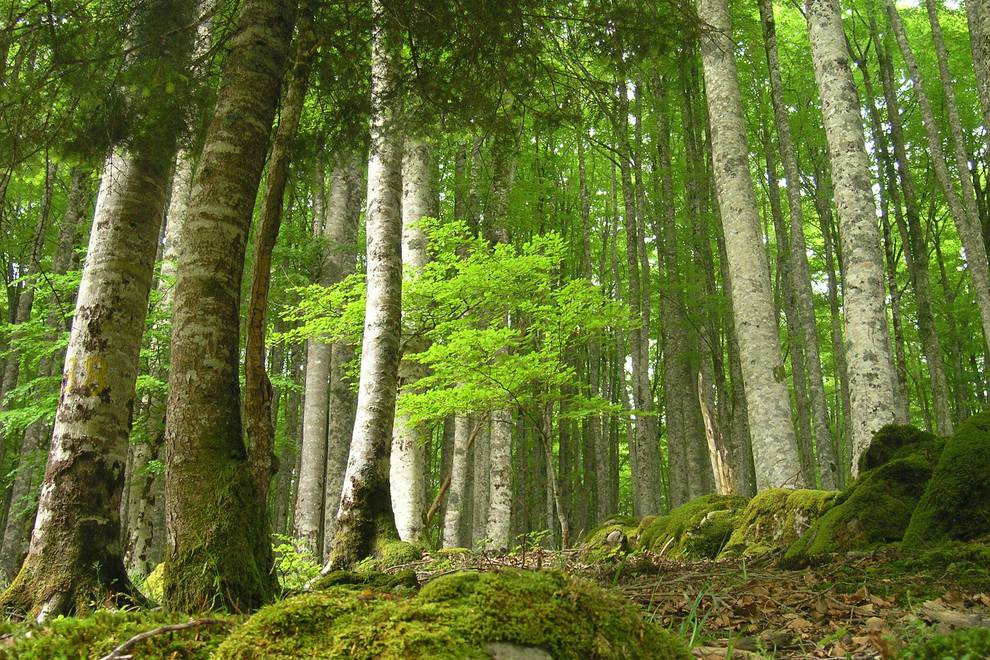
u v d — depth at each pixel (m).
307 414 14.67
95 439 4.27
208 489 3.33
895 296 18.30
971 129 20.42
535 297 10.44
